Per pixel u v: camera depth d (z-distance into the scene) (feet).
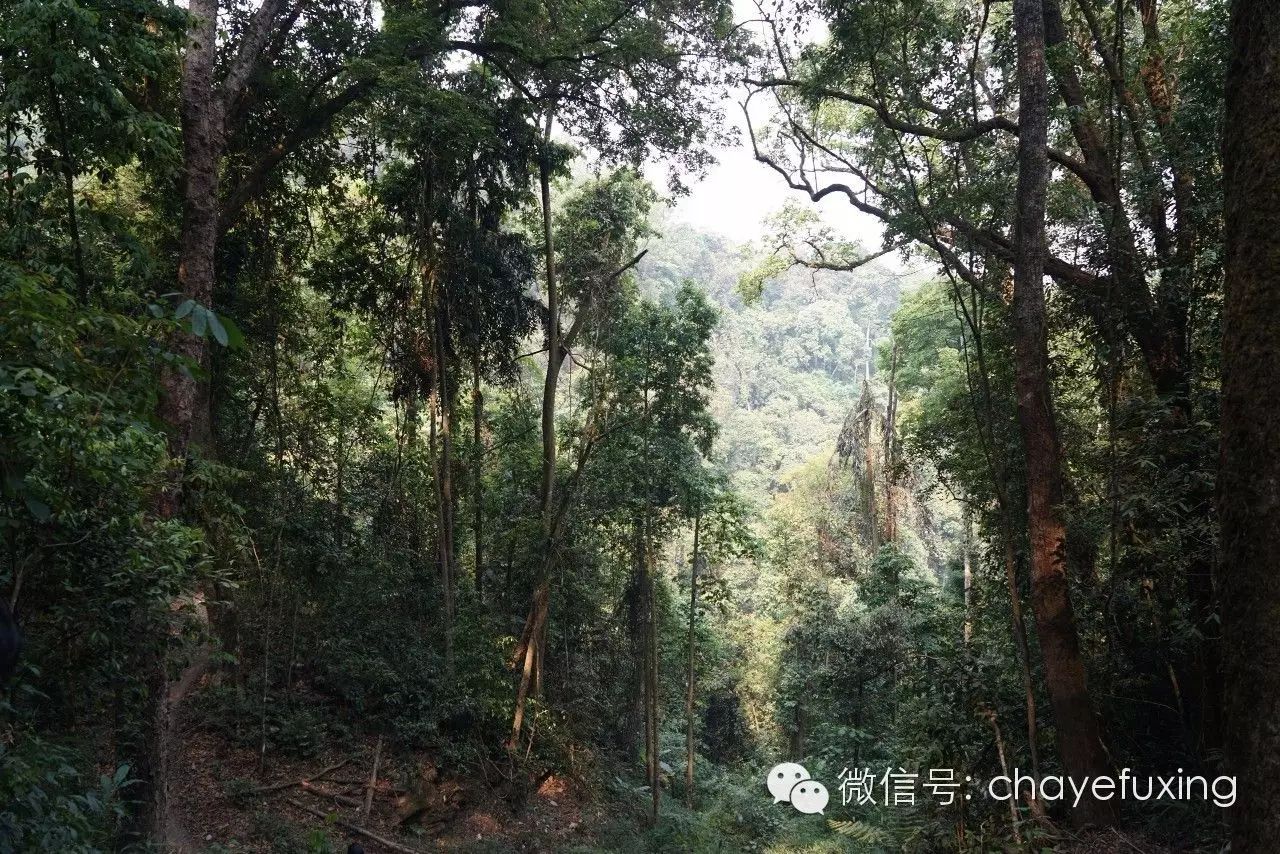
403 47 35.99
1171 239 27.96
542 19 40.70
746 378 156.56
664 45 39.99
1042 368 24.97
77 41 17.07
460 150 38.60
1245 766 10.69
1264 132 11.64
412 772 35.86
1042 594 24.31
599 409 48.16
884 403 75.31
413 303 44.65
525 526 46.09
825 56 34.14
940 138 31.89
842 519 77.25
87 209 19.65
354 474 45.75
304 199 42.68
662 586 59.52
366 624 41.11
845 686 57.67
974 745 27.32
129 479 15.02
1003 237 32.96
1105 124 33.65
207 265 24.95
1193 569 25.93
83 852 12.32
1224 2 25.61
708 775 61.05
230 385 38.75
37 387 10.82
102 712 21.49
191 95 25.20
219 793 30.60
